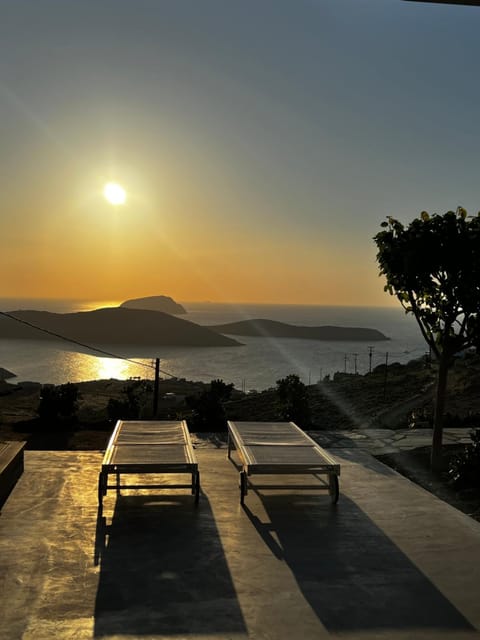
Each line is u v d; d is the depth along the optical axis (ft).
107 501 17.67
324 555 13.80
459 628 10.46
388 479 21.07
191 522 16.01
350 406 59.11
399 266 22.91
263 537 14.96
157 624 10.35
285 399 35.01
